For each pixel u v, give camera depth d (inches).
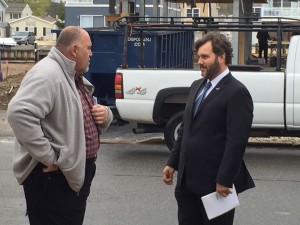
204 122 199.5
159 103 459.2
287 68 448.8
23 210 318.3
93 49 555.5
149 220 304.2
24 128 179.6
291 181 393.7
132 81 463.5
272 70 456.8
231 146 194.7
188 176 202.2
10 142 542.9
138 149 512.4
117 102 466.9
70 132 187.0
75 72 193.2
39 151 181.8
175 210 322.7
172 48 608.4
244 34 791.7
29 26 4480.8
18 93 183.5
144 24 482.3
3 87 821.9
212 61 198.8
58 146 185.8
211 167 198.7
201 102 201.9
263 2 1015.0
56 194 191.5
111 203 334.6
